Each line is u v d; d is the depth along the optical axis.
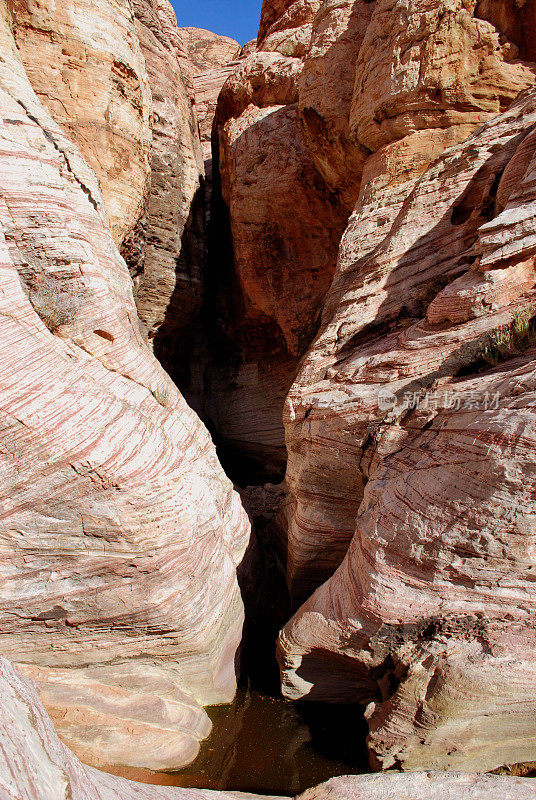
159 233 13.35
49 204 5.51
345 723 5.18
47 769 2.39
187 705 5.14
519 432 3.60
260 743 5.04
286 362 14.12
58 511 4.52
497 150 6.71
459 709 3.77
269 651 6.89
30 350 4.65
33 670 4.73
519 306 4.98
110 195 9.42
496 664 3.71
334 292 8.00
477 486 3.81
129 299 6.95
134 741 4.57
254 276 13.68
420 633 4.12
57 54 8.30
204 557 5.58
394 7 8.16
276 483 15.00
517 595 3.73
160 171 13.30
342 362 6.94
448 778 3.60
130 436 5.04
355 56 9.66
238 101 14.64
